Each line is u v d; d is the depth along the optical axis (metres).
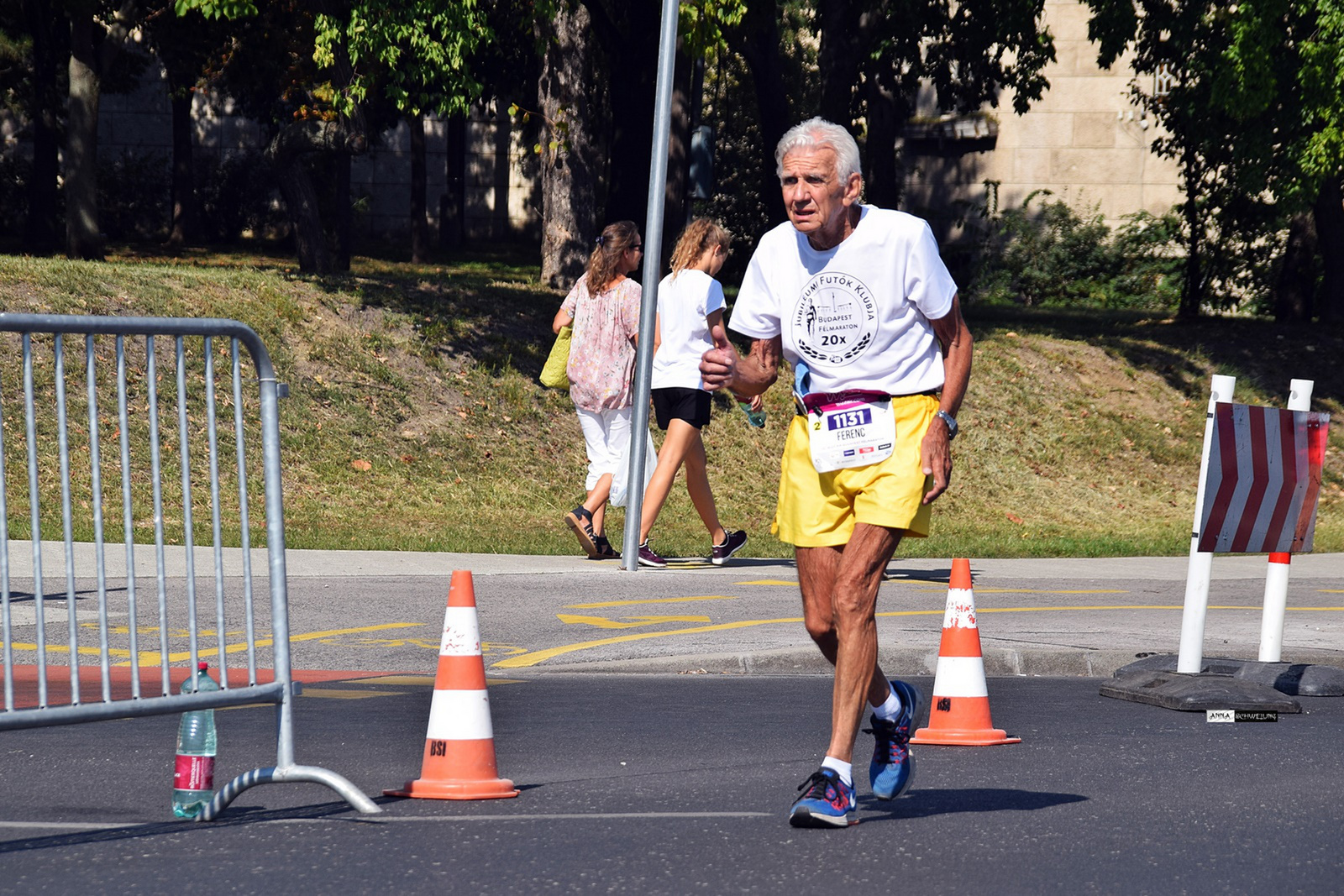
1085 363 42.25
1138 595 20.19
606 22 42.03
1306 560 26.03
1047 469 36.88
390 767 10.08
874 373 8.28
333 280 36.22
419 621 16.22
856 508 8.29
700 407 20.81
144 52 64.25
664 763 10.27
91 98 42.75
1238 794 9.41
